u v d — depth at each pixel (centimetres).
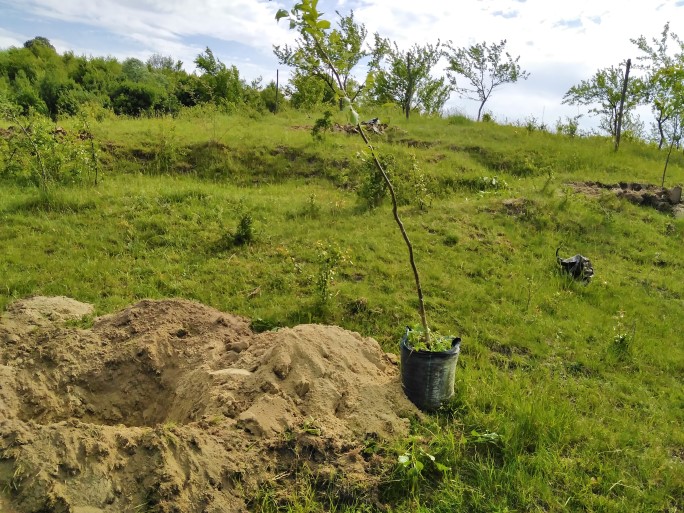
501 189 1149
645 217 1055
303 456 370
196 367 485
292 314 619
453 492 369
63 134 1198
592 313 692
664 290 795
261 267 729
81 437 335
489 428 435
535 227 953
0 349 484
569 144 1594
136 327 531
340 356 474
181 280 686
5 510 298
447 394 458
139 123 1464
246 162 1252
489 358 572
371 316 634
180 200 923
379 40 1800
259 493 343
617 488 390
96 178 1045
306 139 1381
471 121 1872
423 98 2230
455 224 922
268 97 2403
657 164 1533
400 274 738
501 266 801
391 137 1530
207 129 1432
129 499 316
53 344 491
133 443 341
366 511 347
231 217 881
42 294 628
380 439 399
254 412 392
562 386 527
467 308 669
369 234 858
